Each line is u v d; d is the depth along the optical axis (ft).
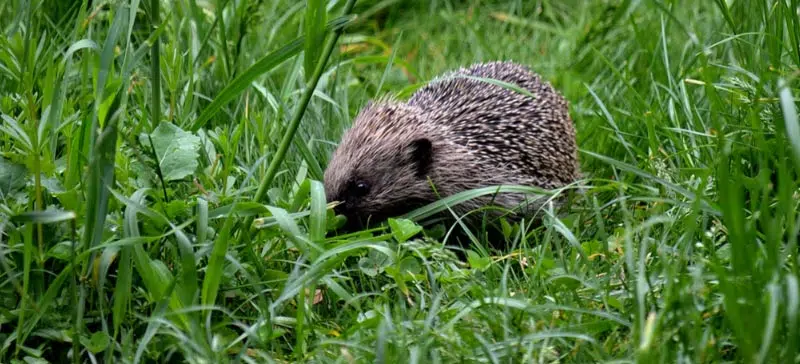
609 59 37.91
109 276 21.27
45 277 20.89
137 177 22.13
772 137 25.50
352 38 40.52
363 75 39.47
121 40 30.09
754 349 16.30
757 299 16.49
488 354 17.54
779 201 17.72
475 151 30.45
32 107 21.29
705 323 18.61
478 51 41.19
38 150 20.24
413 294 22.68
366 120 30.22
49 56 24.35
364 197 29.12
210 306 19.11
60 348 20.18
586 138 34.86
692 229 19.13
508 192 29.71
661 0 38.06
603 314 19.16
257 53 35.14
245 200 23.35
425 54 42.57
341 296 20.65
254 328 19.44
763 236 21.99
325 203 22.30
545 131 32.17
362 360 18.93
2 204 20.49
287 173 28.19
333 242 23.07
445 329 18.92
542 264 22.58
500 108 31.48
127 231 19.79
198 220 20.89
